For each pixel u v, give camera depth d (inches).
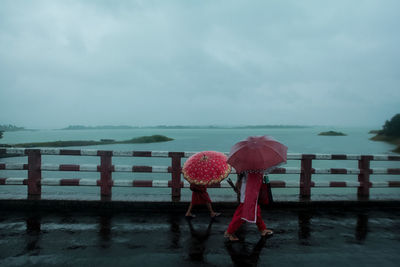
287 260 139.9
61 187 518.9
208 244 159.0
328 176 694.5
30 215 212.5
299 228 188.1
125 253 146.3
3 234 172.1
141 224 193.0
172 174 244.8
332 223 199.3
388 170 262.5
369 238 171.2
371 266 134.6
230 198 242.8
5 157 933.8
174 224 193.6
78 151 241.0
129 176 669.3
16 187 500.7
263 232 172.6
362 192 261.0
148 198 238.7
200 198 207.2
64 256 142.0
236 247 155.2
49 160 1081.4
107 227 186.4
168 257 141.8
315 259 141.5
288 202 239.8
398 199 249.9
